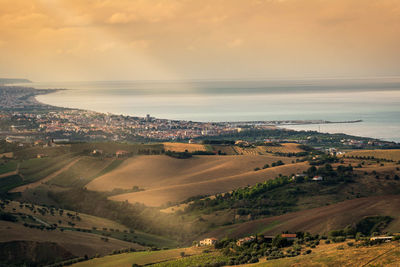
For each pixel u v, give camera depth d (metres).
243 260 104.50
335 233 132.88
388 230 145.38
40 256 141.62
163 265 114.88
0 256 138.00
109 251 149.62
